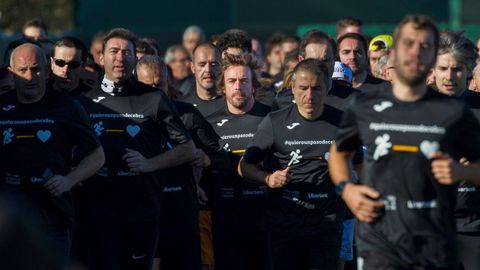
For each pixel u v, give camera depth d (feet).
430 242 55.62
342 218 80.12
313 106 78.02
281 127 79.46
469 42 77.46
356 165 78.84
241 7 226.58
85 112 74.33
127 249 79.25
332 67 92.12
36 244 29.25
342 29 123.44
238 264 87.20
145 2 229.25
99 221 77.71
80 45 87.92
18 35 207.41
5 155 72.28
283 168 79.56
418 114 55.83
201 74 92.94
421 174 55.52
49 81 88.79
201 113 90.48
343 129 57.57
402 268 56.13
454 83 77.30
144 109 78.43
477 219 75.87
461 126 55.62
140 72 90.12
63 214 73.05
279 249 79.97
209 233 93.04
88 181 77.82
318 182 78.69
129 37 78.89
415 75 55.06
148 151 78.64
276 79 120.88
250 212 86.17
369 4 223.51
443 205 55.93
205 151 86.53
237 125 87.56
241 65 87.30
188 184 86.74
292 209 79.20
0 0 282.15
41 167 72.02
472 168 54.60
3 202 29.14
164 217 86.43
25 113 72.33
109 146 77.92
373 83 100.48
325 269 78.74
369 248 56.70
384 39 110.32
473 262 76.13
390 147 55.77
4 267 28.86
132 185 77.97
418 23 54.75
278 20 225.76
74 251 79.00
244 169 80.28
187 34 156.15
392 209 55.77
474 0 223.92
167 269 88.43
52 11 286.05
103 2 229.66
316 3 224.53
